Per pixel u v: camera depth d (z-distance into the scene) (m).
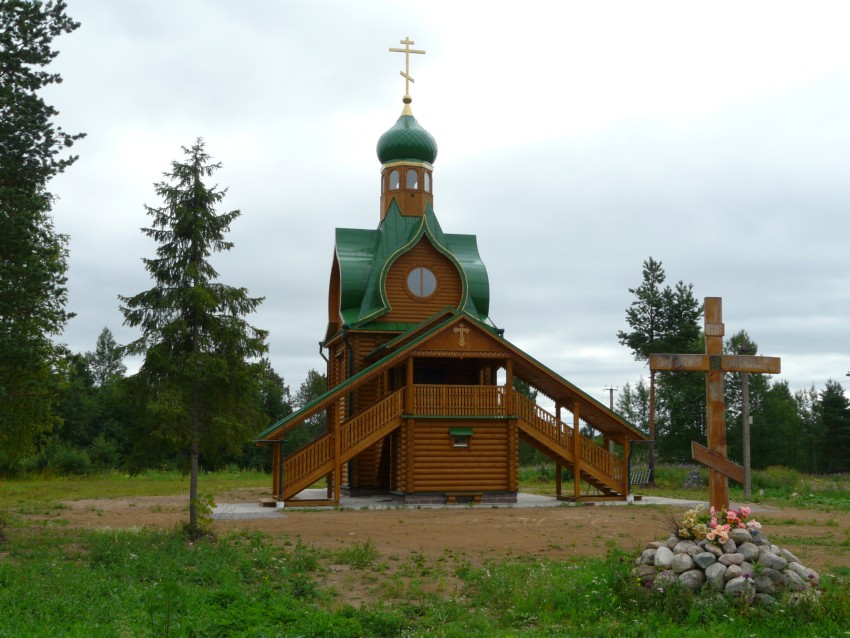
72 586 12.05
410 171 37.03
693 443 13.48
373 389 33.09
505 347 29.86
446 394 29.66
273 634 9.27
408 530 20.98
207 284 18.69
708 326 13.74
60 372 23.20
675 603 10.08
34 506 27.92
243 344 18.73
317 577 14.02
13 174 19.20
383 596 12.33
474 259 37.47
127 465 18.36
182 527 18.56
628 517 24.41
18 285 18.64
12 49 19.91
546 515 25.02
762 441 73.00
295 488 27.70
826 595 9.93
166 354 18.16
